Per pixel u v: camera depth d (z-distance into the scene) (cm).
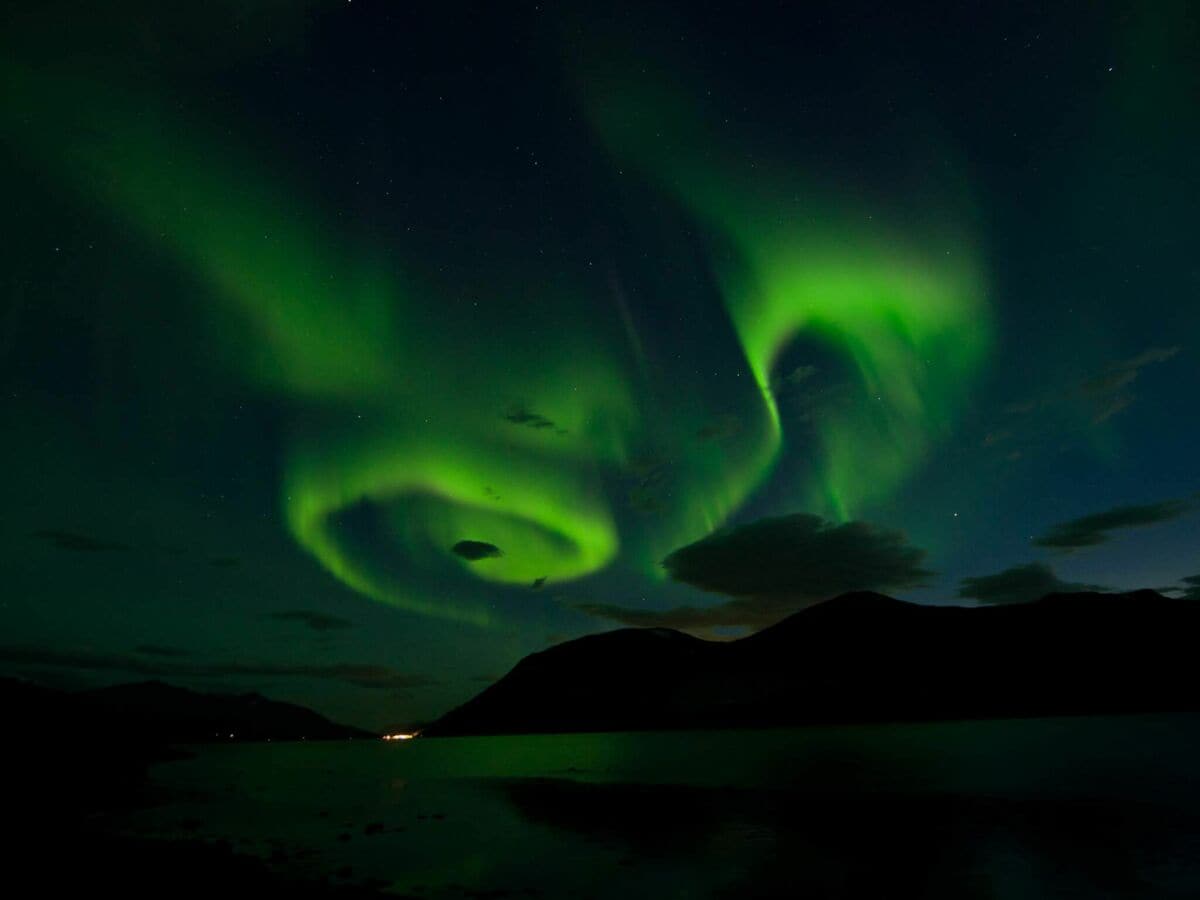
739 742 9700
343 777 5738
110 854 2097
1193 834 2297
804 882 1809
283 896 1650
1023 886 1717
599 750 9425
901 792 3678
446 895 1700
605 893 1728
